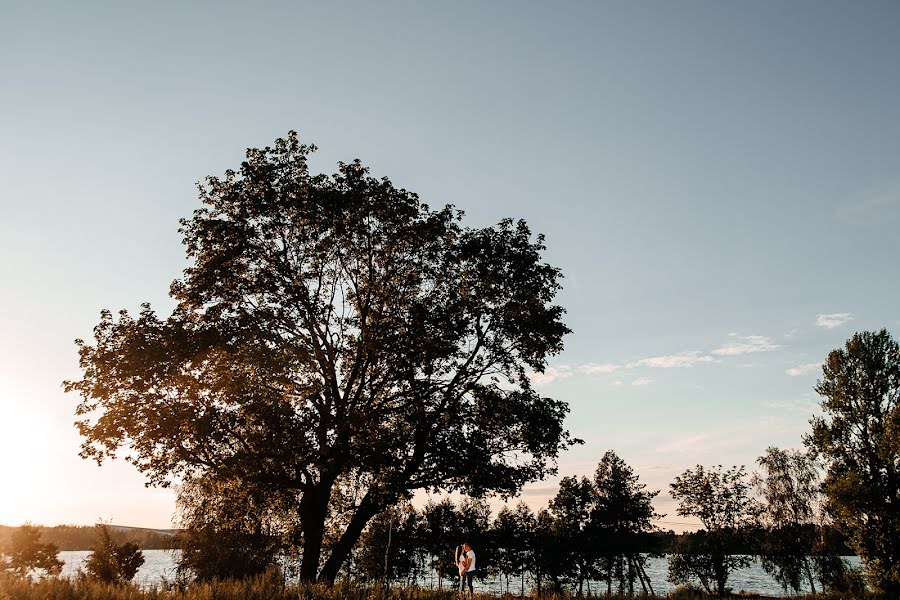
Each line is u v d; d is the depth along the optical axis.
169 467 22.14
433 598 15.93
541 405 26.05
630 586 67.00
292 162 26.34
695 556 58.19
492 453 24.86
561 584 66.56
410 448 24.02
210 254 24.84
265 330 23.45
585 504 68.50
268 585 14.59
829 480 37.19
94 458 21.66
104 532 36.09
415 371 24.50
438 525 68.00
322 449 21.33
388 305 26.11
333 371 24.47
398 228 25.94
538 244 28.06
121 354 21.92
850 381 38.09
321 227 25.14
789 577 52.72
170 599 13.10
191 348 22.00
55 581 12.49
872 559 33.88
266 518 29.45
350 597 14.62
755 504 56.75
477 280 26.72
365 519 24.58
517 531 69.38
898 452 34.44
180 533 32.12
